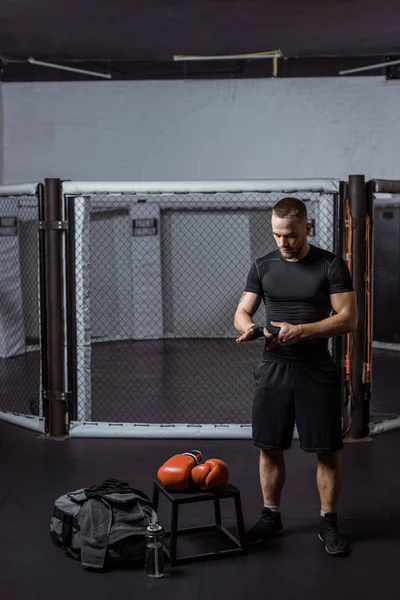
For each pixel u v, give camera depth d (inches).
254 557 126.7
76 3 271.0
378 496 155.6
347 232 188.9
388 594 113.3
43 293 198.1
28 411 231.5
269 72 354.3
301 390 126.6
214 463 125.3
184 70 357.7
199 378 277.6
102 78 359.9
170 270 370.9
